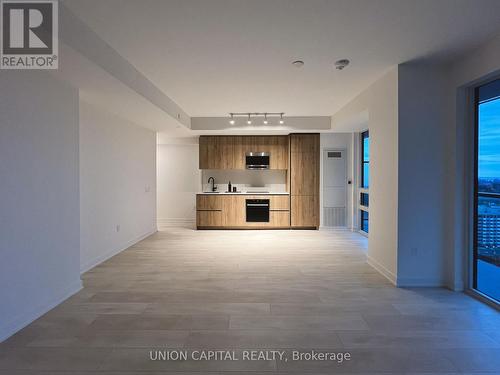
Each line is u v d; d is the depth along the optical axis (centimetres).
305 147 739
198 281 374
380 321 268
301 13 242
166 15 244
